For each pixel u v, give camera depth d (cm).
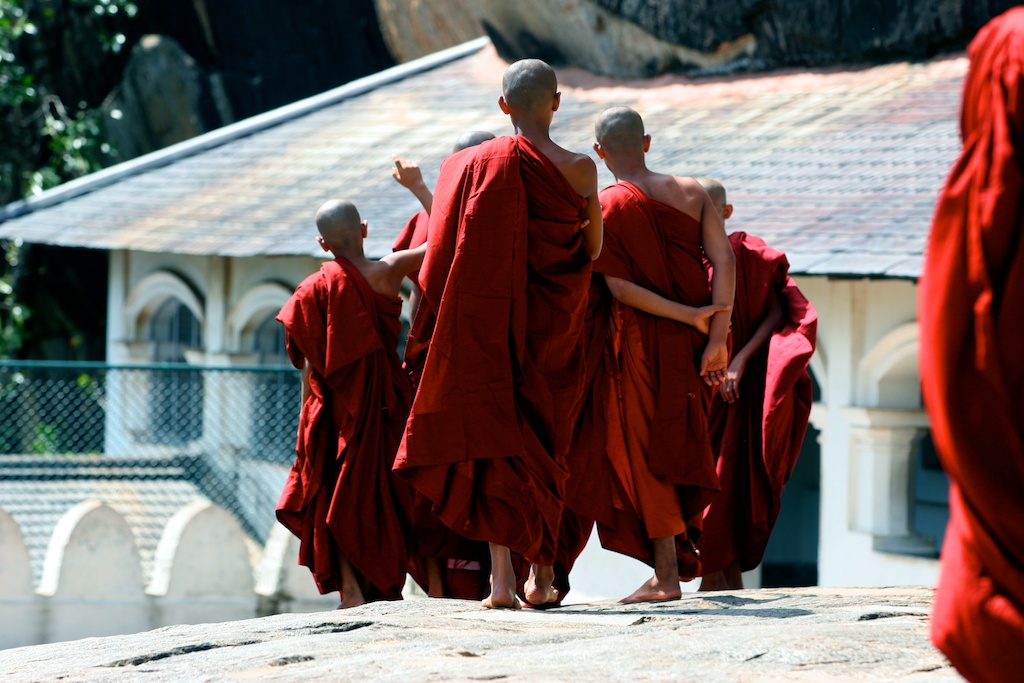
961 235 866
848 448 4112
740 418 2505
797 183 4403
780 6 5400
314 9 9106
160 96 8594
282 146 6744
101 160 8756
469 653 1376
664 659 1284
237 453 5266
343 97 7175
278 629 1658
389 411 2456
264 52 8919
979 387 850
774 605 1833
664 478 1975
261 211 5891
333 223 2448
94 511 4419
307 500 2461
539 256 1802
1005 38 884
